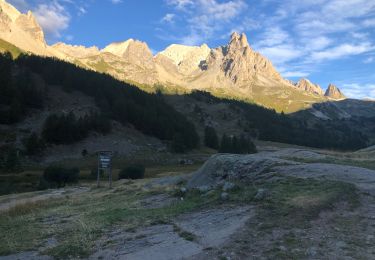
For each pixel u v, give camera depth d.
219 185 22.33
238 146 168.38
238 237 12.84
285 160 25.97
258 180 22.67
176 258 11.60
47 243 14.26
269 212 15.48
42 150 130.88
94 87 192.88
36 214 22.80
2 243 14.56
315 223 13.89
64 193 40.12
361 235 12.59
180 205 19.69
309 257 10.86
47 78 191.75
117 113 178.25
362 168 23.80
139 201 24.45
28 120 152.88
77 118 164.62
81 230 15.62
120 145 152.50
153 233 14.65
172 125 182.25
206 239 13.17
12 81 165.00
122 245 13.28
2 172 101.25
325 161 28.17
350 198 16.62
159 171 106.94
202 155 161.38
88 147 144.38
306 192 17.92
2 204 36.03
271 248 11.65
